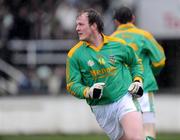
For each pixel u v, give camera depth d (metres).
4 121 40.75
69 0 44.31
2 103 40.78
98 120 21.83
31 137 37.97
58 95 40.69
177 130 40.28
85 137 37.66
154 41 25.14
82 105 40.31
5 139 37.00
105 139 36.50
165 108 40.47
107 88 21.05
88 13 20.86
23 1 44.19
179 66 43.53
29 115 40.69
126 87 21.14
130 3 43.78
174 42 43.22
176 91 40.62
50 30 43.75
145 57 25.16
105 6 44.12
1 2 44.06
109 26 43.03
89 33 20.89
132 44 24.88
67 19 44.03
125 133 20.75
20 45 43.25
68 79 21.19
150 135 24.73
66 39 43.59
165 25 43.03
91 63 21.00
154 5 43.00
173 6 42.91
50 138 37.25
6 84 42.38
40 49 43.22
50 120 40.53
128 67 21.64
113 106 21.14
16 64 43.06
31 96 40.78
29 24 43.72
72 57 21.14
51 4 44.19
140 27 43.06
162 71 43.69
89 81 21.27
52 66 43.12
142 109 24.73
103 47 21.08
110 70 21.00
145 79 24.92
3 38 43.25
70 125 40.34
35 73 42.91
